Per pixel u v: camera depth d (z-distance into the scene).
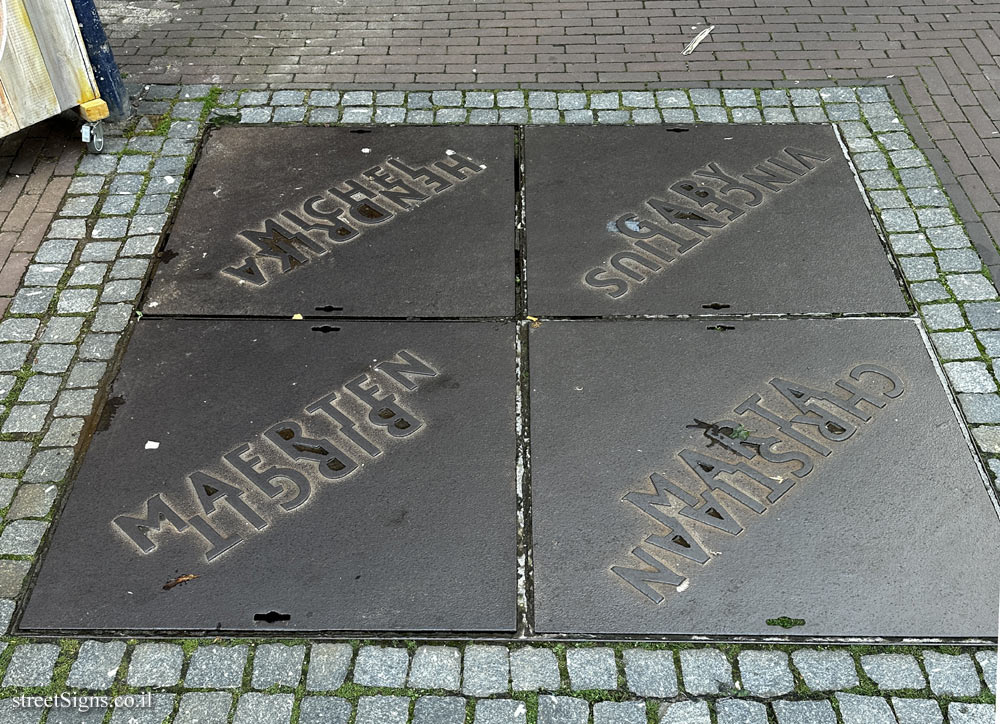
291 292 4.77
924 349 4.43
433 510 3.75
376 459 3.95
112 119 5.92
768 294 4.73
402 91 6.27
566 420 4.11
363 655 3.32
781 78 6.36
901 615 3.40
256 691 3.23
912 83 6.25
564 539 3.65
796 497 3.80
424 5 7.23
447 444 4.01
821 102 6.12
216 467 3.93
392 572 3.55
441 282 4.82
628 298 4.72
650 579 3.53
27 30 5.19
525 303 4.70
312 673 3.27
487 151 5.74
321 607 3.44
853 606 3.43
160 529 3.70
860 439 4.02
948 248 5.00
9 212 5.28
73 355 4.44
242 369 4.36
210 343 4.48
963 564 3.55
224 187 5.46
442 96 6.22
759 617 3.41
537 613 3.43
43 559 3.60
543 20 7.04
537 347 4.46
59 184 5.49
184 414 4.15
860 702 3.19
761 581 3.51
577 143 5.81
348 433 4.06
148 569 3.56
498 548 3.62
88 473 3.91
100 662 3.30
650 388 4.25
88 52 5.61
